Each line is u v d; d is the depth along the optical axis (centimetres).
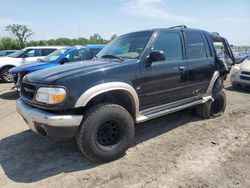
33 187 331
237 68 936
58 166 379
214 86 576
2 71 1208
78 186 330
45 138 481
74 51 884
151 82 430
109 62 414
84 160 394
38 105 363
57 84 345
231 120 575
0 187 333
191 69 505
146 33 463
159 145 444
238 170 360
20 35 6831
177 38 495
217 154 409
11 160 402
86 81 358
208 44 568
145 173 354
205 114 575
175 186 324
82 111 369
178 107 482
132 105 414
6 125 566
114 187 325
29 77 397
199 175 347
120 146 388
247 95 858
